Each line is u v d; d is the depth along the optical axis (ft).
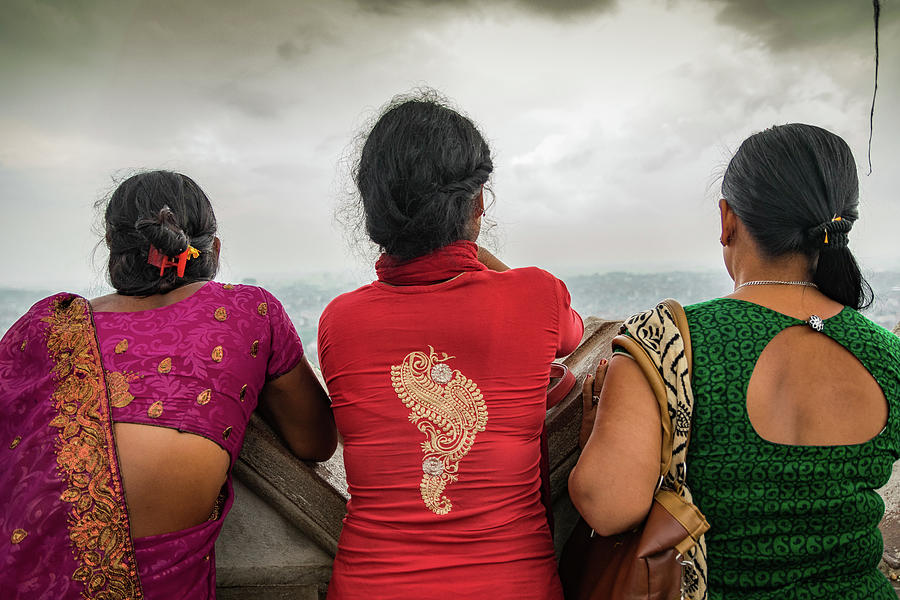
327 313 4.26
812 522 3.51
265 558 5.16
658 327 3.67
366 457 3.99
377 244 4.22
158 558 3.81
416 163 3.93
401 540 3.83
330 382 4.20
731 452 3.51
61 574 3.59
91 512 3.64
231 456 4.19
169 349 4.05
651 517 3.59
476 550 3.80
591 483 3.61
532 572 3.85
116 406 3.82
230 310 4.36
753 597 3.55
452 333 3.94
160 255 4.26
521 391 4.01
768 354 3.51
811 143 3.59
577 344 4.55
